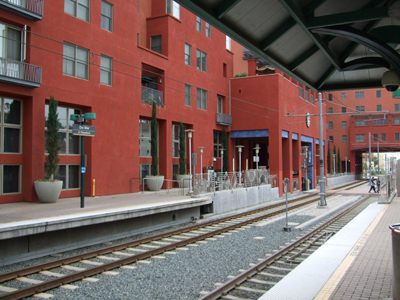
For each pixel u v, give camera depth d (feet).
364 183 202.90
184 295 23.76
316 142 154.40
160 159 86.33
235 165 116.16
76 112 64.95
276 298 19.98
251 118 109.29
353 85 29.14
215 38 107.55
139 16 88.17
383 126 221.25
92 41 65.57
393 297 17.62
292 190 115.85
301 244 39.78
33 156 54.85
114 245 40.52
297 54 23.27
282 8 17.72
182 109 91.50
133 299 23.15
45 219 37.22
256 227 52.26
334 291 21.02
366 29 20.43
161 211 50.98
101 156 66.59
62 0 60.18
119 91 71.36
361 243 35.88
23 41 54.29
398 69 19.03
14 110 55.16
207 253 35.65
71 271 29.73
